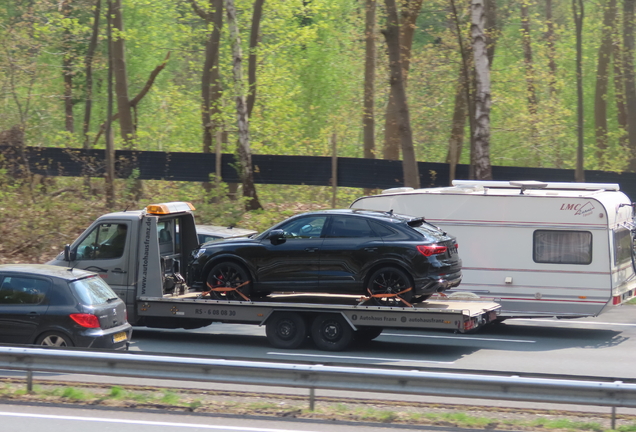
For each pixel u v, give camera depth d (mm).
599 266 17281
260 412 9812
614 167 33625
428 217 18688
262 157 29281
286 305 15391
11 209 27922
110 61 30141
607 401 9078
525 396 9328
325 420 9492
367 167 27797
